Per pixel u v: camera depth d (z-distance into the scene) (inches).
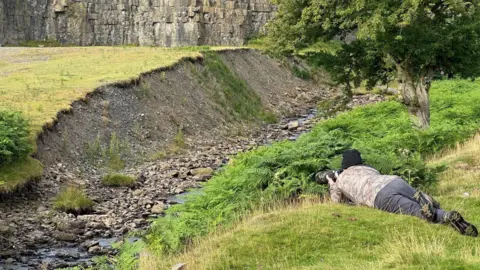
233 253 360.8
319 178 458.6
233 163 665.0
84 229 637.9
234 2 3100.4
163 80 1380.4
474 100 1123.9
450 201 423.8
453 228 352.2
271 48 890.1
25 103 997.8
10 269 513.7
